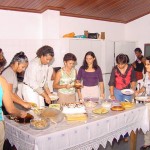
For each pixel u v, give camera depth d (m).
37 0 4.23
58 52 4.66
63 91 3.14
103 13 5.55
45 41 4.79
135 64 5.67
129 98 3.32
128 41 5.95
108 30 6.15
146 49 6.21
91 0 4.63
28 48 4.69
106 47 5.38
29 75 2.84
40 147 1.80
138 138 3.60
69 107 2.37
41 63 2.85
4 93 1.80
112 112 2.46
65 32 5.25
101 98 3.07
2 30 4.35
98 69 3.45
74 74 3.23
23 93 2.91
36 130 1.94
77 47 4.84
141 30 6.29
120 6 5.24
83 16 5.46
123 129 2.49
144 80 3.22
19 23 4.54
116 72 3.44
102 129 2.25
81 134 2.07
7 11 4.38
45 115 2.15
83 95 3.42
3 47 4.36
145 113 2.74
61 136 1.92
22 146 1.96
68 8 4.90
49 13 4.69
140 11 5.86
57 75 3.15
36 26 4.79
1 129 1.79
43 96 2.86
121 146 3.37
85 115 2.23
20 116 2.16
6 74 2.39
